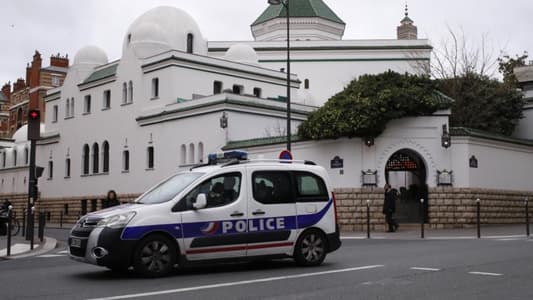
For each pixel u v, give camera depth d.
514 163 29.20
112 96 41.53
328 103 26.48
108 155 41.72
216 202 11.23
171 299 8.32
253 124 34.19
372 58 49.81
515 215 28.66
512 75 39.91
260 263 12.68
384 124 25.36
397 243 17.95
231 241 11.20
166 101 36.97
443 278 10.01
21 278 10.73
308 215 12.11
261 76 41.75
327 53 50.00
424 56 49.31
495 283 9.50
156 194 11.52
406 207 27.03
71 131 45.59
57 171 46.84
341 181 25.94
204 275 10.83
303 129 27.02
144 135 38.22
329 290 8.95
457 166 26.14
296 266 12.07
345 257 13.62
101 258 10.30
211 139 33.25
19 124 78.88
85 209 43.09
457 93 34.03
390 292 8.73
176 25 42.16
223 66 39.41
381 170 25.73
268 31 52.81
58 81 72.69
